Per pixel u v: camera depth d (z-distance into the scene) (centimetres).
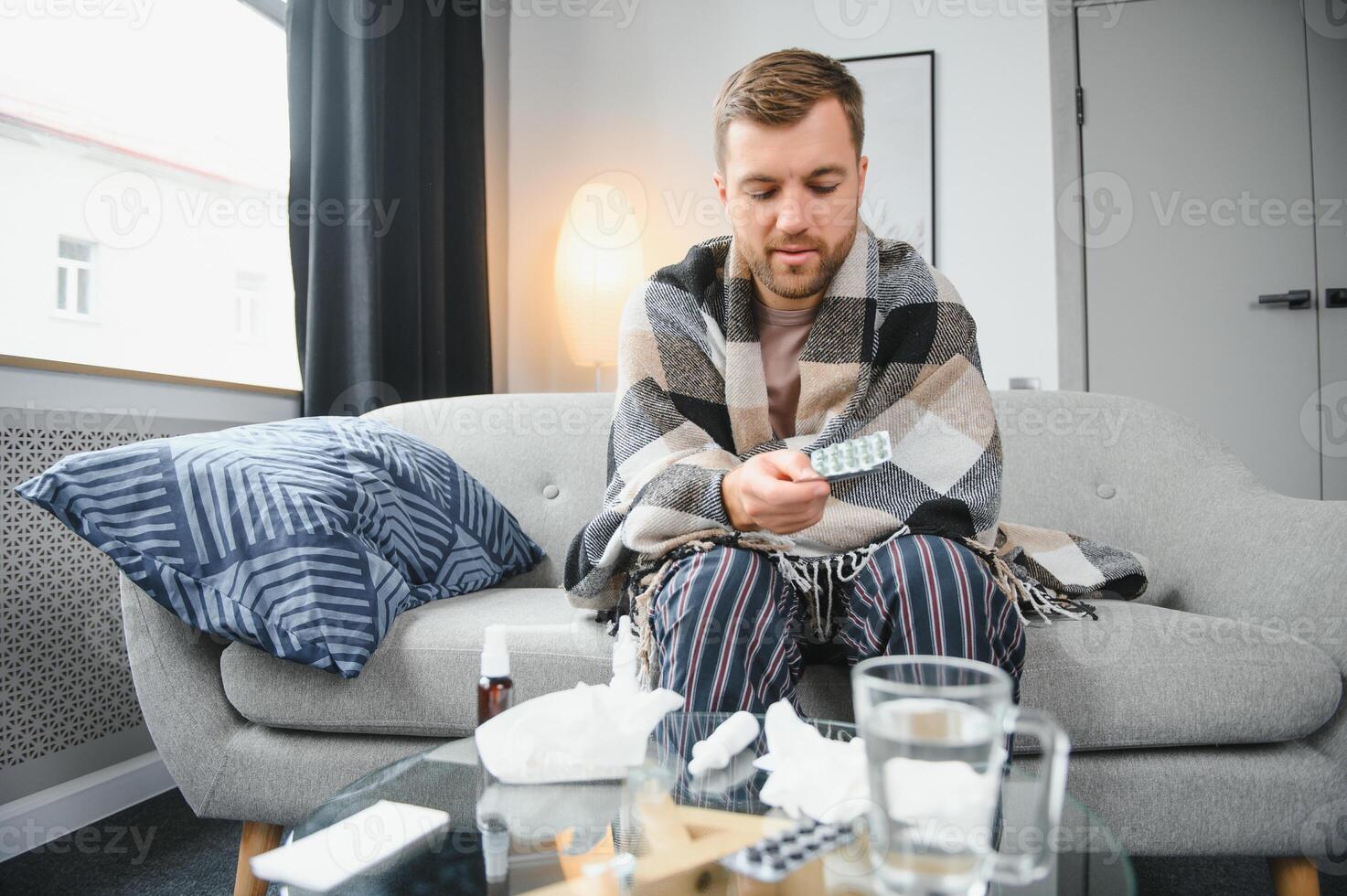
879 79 282
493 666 74
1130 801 100
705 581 86
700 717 76
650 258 297
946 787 45
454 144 271
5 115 153
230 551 110
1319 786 100
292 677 111
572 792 63
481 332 273
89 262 168
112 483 111
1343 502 118
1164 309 271
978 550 100
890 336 115
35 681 142
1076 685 101
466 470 171
